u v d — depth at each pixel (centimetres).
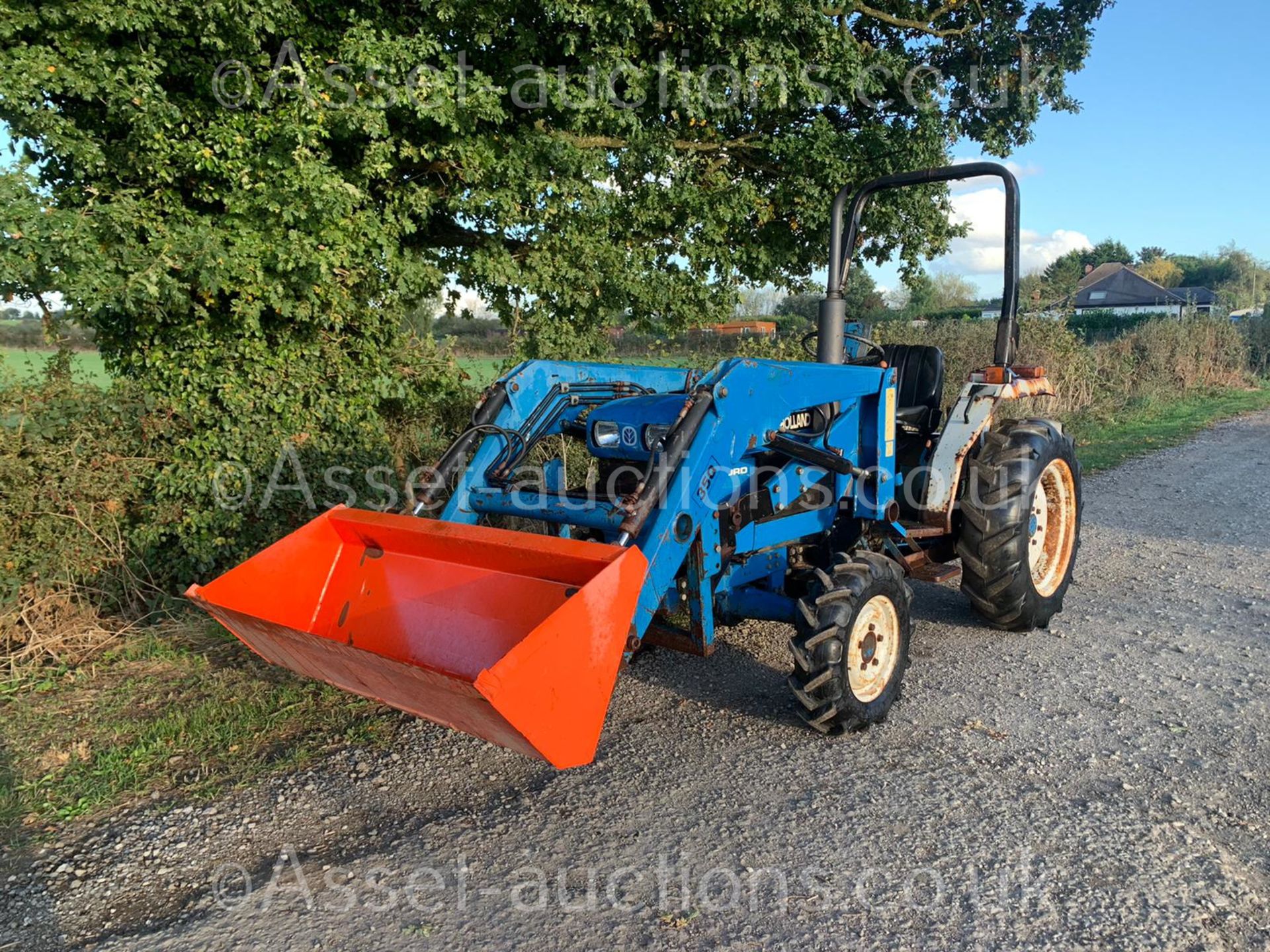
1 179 483
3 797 346
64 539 505
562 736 265
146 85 552
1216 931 253
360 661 284
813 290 1053
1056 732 380
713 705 415
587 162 749
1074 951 246
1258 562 641
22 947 261
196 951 256
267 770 363
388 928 264
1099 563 648
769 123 930
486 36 695
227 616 326
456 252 780
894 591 387
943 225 1005
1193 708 402
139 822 328
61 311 568
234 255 561
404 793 344
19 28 520
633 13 727
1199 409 1617
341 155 665
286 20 602
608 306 835
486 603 316
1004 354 489
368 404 654
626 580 282
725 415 358
